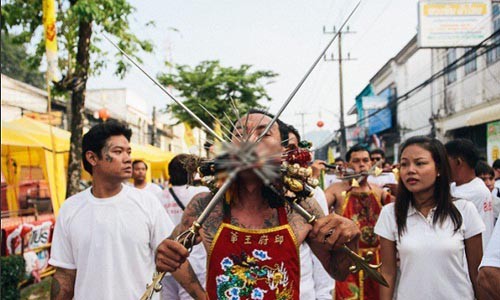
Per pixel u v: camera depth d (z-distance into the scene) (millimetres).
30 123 7629
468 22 14352
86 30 6664
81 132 6832
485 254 1931
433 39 14391
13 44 7469
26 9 6879
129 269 2729
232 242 1933
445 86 18797
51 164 7500
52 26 6512
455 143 3717
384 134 28016
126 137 2896
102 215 2748
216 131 2068
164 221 2891
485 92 15242
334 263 2043
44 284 7016
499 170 6438
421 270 2719
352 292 4402
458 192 3674
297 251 1959
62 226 2785
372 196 4867
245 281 1909
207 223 2004
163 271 1802
